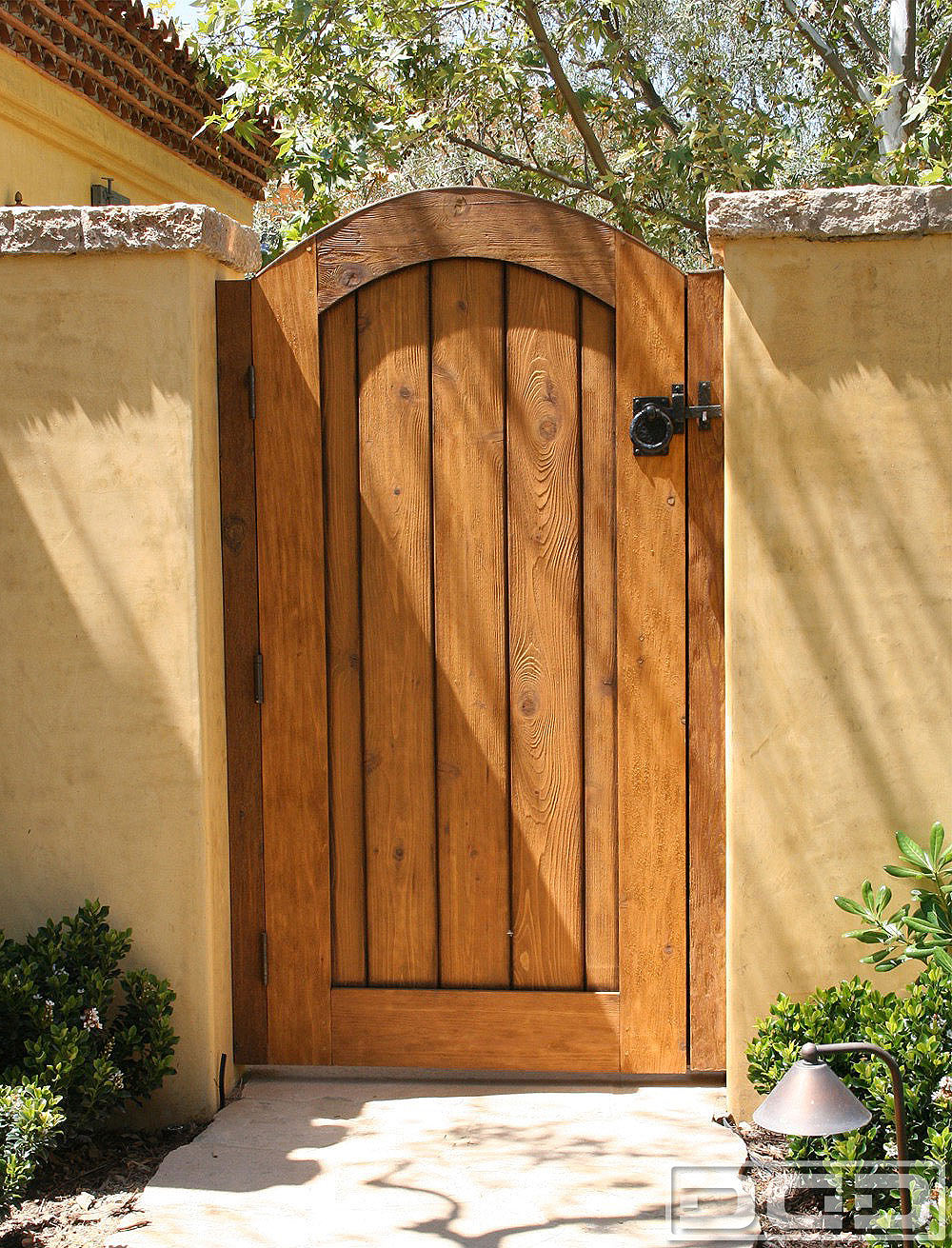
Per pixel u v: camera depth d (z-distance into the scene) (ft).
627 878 11.91
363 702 12.26
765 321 11.17
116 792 11.81
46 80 20.43
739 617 11.32
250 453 12.21
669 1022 11.96
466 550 12.07
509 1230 9.43
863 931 11.00
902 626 11.20
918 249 11.01
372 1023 12.32
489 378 11.97
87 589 11.77
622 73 31.86
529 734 12.08
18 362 11.73
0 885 11.94
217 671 12.14
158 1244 9.30
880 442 11.14
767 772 11.35
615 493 11.85
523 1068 12.18
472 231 11.87
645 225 32.48
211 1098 11.75
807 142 32.37
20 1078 10.40
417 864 12.26
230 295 12.16
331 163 27.76
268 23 27.40
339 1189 10.12
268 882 12.35
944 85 29.43
